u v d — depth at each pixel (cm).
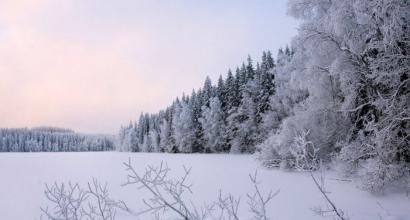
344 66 1183
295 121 1502
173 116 5988
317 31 1246
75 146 13462
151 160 2855
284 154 1523
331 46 1238
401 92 1066
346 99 1262
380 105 1049
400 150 991
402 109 1013
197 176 1391
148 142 7556
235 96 4500
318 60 1315
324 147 1390
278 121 3278
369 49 1143
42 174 1625
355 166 1105
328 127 1388
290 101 2969
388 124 1034
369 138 1100
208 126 4775
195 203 798
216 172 1573
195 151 5225
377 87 1129
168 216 659
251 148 4028
